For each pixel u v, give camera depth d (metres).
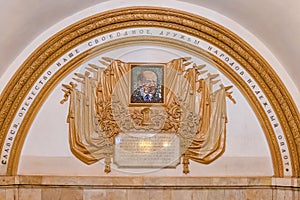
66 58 5.71
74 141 5.71
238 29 5.69
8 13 4.84
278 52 5.57
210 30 5.66
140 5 5.64
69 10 5.48
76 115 5.73
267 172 5.77
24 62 5.59
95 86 5.75
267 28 5.38
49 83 5.70
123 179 5.67
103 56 5.77
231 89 5.79
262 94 5.76
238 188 5.74
